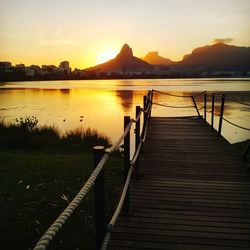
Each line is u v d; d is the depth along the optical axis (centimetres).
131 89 7500
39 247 129
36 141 1170
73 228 434
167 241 354
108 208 501
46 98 4622
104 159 250
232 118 2367
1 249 376
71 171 734
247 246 344
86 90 7225
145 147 838
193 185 545
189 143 879
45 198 548
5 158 880
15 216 469
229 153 772
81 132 1356
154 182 562
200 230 379
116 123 2197
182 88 7244
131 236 365
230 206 454
